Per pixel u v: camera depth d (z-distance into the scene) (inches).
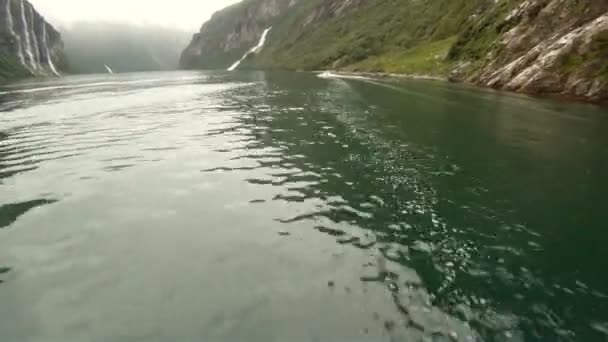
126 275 468.8
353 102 1913.1
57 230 585.0
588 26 1990.7
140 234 569.9
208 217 623.2
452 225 589.3
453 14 5280.5
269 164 895.1
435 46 4448.8
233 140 1143.0
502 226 587.5
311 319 389.4
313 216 620.7
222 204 672.4
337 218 613.0
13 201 697.0
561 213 631.8
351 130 1238.9
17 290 442.9
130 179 807.7
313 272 469.4
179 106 2015.3
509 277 460.8
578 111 1524.4
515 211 639.1
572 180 775.7
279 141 1115.3
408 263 486.9
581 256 508.1
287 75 5452.8
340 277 458.6
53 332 378.3
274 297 424.5
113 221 613.3
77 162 940.6
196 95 2640.3
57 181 801.6
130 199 701.3
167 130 1322.6
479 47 2999.5
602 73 1786.4
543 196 699.4
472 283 447.5
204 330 377.7
